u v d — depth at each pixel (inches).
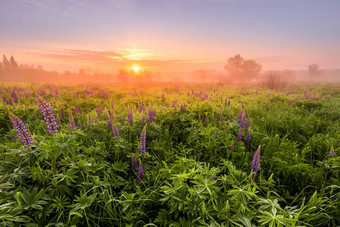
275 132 229.3
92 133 195.0
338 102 454.6
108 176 125.0
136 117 265.4
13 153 118.9
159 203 109.1
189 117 248.5
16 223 82.8
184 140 204.2
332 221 97.3
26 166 111.5
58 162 116.7
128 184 128.6
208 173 115.0
